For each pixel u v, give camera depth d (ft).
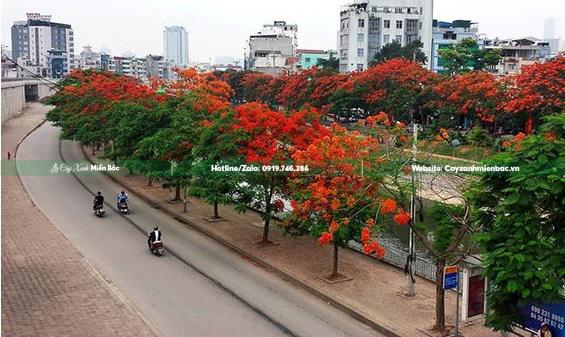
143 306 51.62
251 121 68.13
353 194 53.93
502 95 129.70
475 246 48.16
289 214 65.31
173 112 94.07
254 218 86.12
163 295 54.60
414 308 51.21
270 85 245.86
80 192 106.11
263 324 48.14
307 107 69.87
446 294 54.49
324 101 198.59
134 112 101.91
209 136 69.10
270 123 66.39
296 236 66.80
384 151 54.70
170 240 75.15
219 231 78.48
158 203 96.68
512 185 36.52
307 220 57.52
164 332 46.09
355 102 179.11
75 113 135.85
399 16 271.28
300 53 368.07
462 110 138.62
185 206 90.48
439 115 159.94
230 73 305.12
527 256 35.35
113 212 90.79
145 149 87.56
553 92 117.70
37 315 47.73
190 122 84.43
